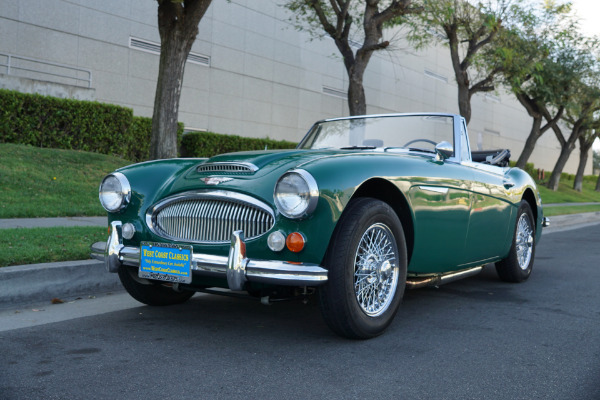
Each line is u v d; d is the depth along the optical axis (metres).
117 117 13.06
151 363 2.62
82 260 4.34
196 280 3.05
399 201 3.23
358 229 2.81
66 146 12.11
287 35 20.78
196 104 17.52
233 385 2.35
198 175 3.13
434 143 4.05
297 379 2.43
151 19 16.05
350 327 2.88
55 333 3.11
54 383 2.34
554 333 3.29
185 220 3.00
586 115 26.84
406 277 3.36
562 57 22.11
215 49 18.03
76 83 14.35
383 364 2.65
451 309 3.92
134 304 3.86
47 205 7.63
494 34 16.66
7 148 10.24
